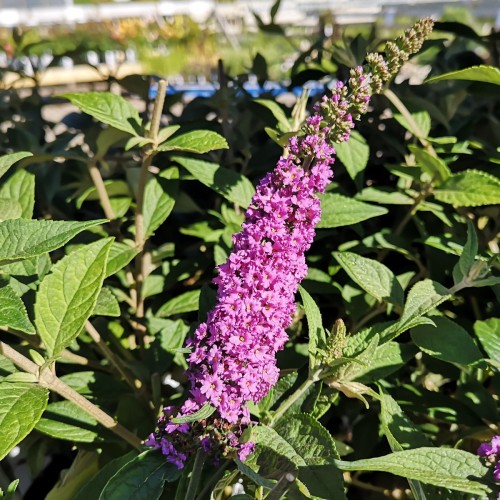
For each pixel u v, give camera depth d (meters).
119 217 0.40
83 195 0.39
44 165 0.47
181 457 0.25
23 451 0.44
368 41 0.55
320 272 0.37
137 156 0.48
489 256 0.35
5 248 0.22
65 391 0.27
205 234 0.41
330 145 0.28
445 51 0.55
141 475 0.25
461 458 0.24
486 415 0.32
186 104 0.60
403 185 0.41
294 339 0.38
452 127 0.47
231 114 0.52
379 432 0.36
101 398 0.34
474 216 0.43
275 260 0.24
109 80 0.58
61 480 0.35
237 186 0.36
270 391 0.29
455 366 0.35
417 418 0.38
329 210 0.34
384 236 0.38
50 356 0.25
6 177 0.42
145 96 0.55
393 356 0.31
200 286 0.43
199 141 0.31
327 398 0.29
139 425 0.33
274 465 0.24
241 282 0.23
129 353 0.39
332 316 0.42
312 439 0.25
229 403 0.23
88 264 0.25
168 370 0.43
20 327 0.22
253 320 0.23
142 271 0.39
